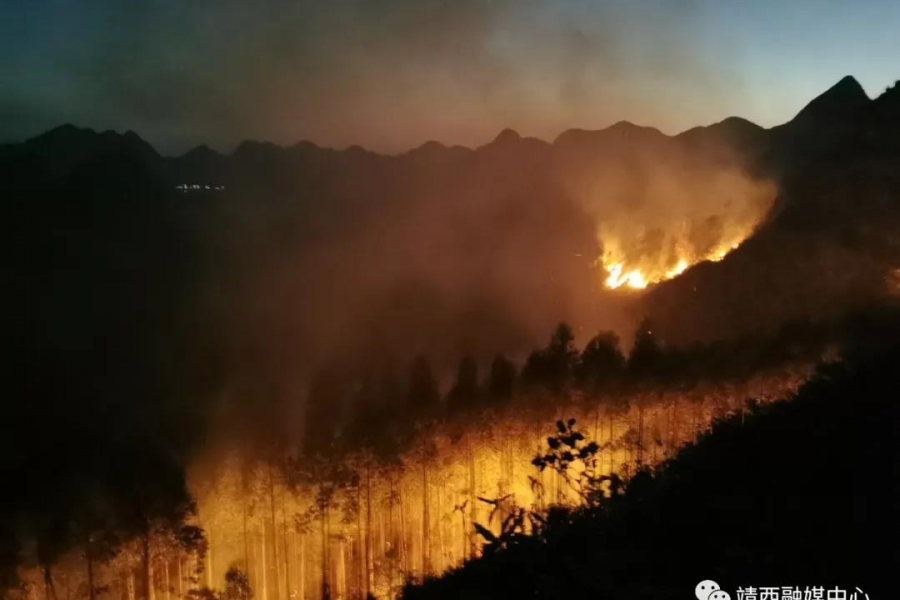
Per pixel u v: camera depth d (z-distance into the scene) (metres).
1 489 18.16
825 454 11.34
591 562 8.58
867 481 10.07
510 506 14.29
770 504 9.69
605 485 14.05
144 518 17.58
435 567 16.84
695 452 13.63
